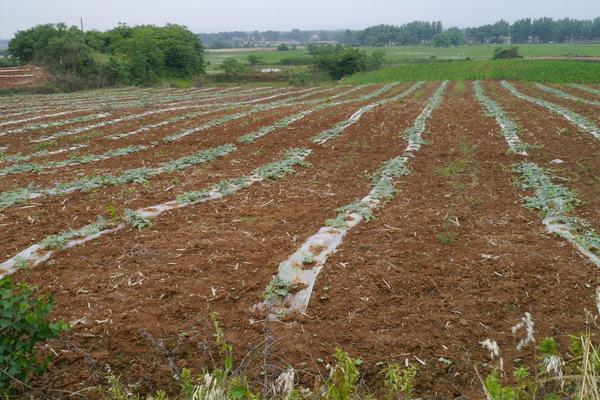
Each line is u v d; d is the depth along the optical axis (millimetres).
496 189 8008
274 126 13727
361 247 5609
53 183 8500
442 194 7746
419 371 3711
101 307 4488
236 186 8047
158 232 6145
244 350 3900
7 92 31125
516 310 4465
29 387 3324
